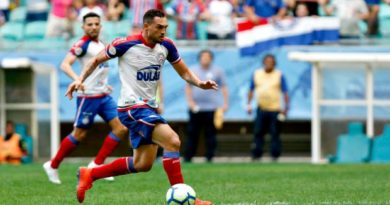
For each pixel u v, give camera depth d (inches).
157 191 1448.1
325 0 2851.9
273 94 2522.1
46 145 2682.1
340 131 2598.4
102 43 1631.4
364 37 2827.3
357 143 2522.1
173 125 2815.0
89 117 1633.9
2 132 2677.2
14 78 2682.1
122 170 1211.9
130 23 2815.0
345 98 2603.3
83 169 1218.0
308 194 1387.8
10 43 2807.6
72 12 2938.0
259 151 2561.5
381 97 2598.4
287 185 1560.0
